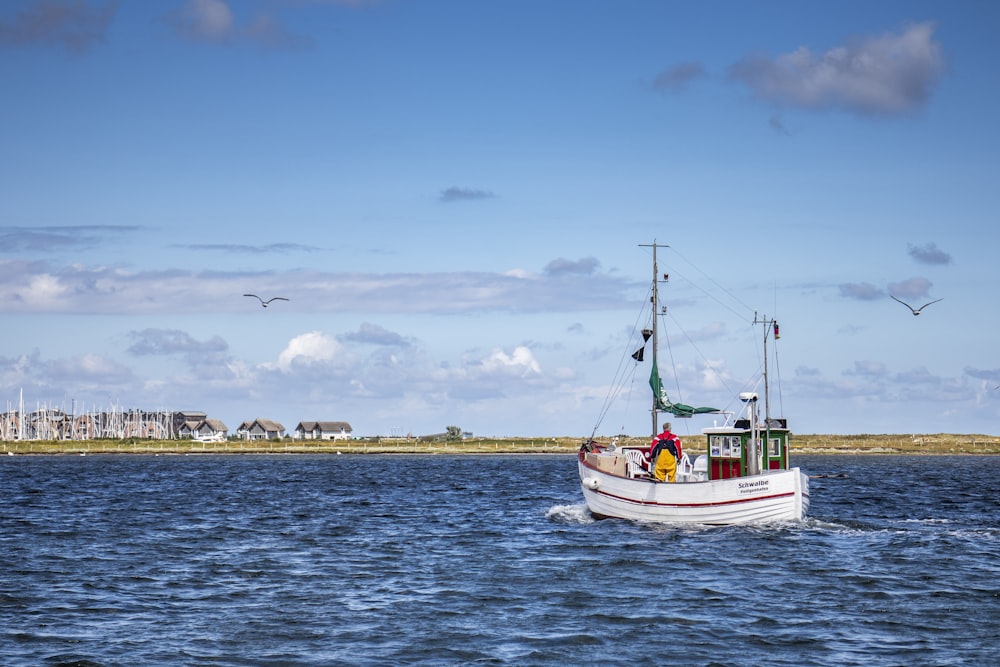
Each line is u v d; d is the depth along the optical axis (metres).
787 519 54.69
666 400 60.56
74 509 77.81
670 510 56.84
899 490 100.94
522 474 137.00
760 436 56.25
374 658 30.30
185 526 64.19
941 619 34.75
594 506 62.03
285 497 90.31
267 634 33.19
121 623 34.88
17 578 43.72
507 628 33.72
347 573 44.62
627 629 33.47
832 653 30.48
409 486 107.44
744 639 32.09
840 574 42.91
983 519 67.25
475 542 54.53
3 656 30.58
